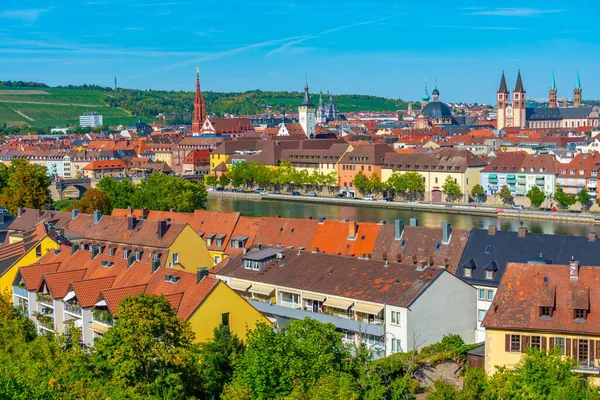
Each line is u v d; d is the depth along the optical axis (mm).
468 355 117500
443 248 167250
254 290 150375
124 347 94250
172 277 128625
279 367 96438
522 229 163250
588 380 102875
